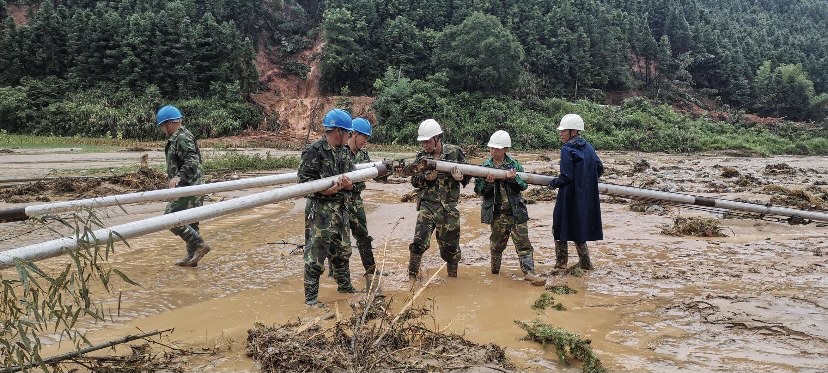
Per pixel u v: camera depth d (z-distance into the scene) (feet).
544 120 179.52
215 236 27.66
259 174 62.80
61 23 169.17
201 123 153.79
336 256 17.81
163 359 12.58
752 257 23.03
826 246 25.29
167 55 169.78
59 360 11.29
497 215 19.99
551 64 220.64
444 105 168.25
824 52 320.91
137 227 12.33
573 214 20.40
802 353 12.71
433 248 25.04
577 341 12.60
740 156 156.35
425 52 197.26
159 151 100.48
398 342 13.12
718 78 269.64
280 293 18.13
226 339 13.91
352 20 191.62
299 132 167.22
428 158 19.26
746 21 345.92
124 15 180.96
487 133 164.25
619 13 254.88
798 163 115.65
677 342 13.62
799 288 18.10
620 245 25.71
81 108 147.95
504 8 227.20
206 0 191.42
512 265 22.17
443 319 15.46
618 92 242.78
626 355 12.82
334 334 13.06
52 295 10.30
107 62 163.73
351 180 16.89
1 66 164.25
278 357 11.93
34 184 43.27
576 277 19.94
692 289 18.25
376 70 191.52
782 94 261.65
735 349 13.07
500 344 13.56
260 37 202.59
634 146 170.09
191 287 18.69
